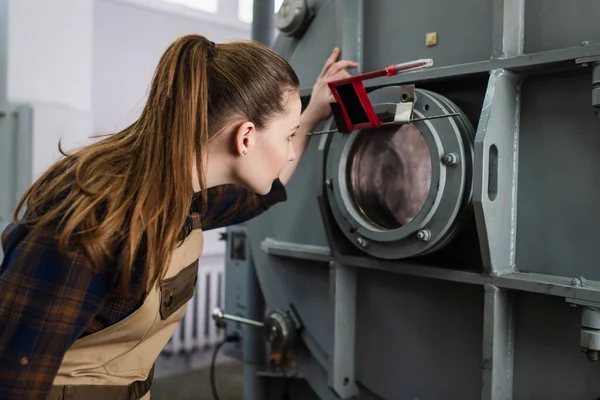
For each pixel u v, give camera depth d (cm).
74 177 69
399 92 102
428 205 95
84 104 240
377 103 106
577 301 81
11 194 223
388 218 108
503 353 94
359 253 116
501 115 91
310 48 132
